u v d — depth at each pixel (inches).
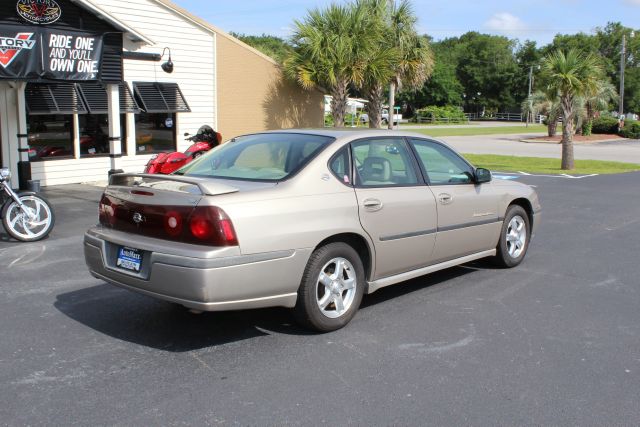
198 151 548.1
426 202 211.5
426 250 215.2
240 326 191.8
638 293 233.8
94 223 364.8
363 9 784.9
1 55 381.7
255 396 143.6
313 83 775.7
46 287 232.7
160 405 138.6
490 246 251.8
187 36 657.0
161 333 185.2
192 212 161.8
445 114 3056.1
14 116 516.1
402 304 215.6
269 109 770.8
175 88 652.7
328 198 182.4
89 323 193.5
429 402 141.8
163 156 514.3
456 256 233.0
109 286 235.0
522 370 160.7
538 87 816.3
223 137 716.7
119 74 451.5
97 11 419.5
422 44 887.7
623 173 741.9
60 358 165.2
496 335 186.1
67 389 146.4
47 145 550.6
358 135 202.7
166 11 631.2
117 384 149.4
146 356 167.3
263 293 167.3
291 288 173.3
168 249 162.6
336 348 173.9
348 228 184.2
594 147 1357.0
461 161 238.7
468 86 4001.0
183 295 159.9
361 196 191.0
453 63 4060.0
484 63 3932.1
